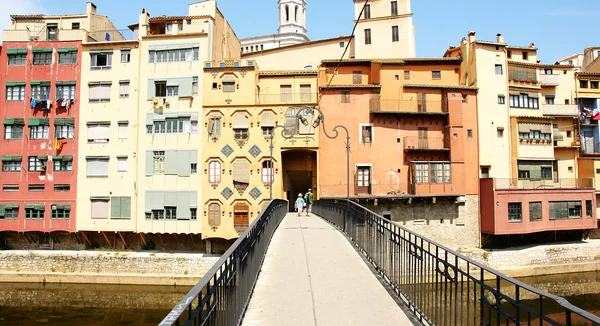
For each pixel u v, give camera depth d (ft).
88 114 133.80
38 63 136.26
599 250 130.72
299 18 293.23
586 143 156.04
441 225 133.39
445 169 133.69
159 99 131.75
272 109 131.13
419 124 137.80
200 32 133.90
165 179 130.31
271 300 30.53
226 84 132.26
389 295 31.63
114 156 131.85
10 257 123.54
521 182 139.64
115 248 132.98
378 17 168.14
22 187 132.57
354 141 133.80
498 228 127.75
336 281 35.55
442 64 145.28
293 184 152.66
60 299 108.99
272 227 59.82
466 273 20.51
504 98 142.20
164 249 132.77
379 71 137.90
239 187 128.77
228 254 21.27
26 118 134.41
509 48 151.53
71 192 131.95
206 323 16.93
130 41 134.72
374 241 41.50
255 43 285.84
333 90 134.92
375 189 132.77
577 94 153.38
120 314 98.73
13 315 97.91
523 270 121.49
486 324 18.54
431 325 24.48
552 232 138.10
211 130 130.52
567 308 13.30
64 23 152.05
